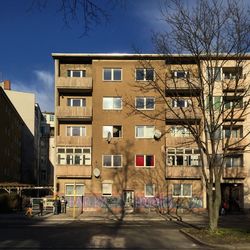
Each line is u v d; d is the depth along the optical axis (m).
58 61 51.56
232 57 24.06
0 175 69.56
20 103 93.88
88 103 51.53
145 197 49.44
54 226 30.75
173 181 49.56
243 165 49.53
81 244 19.44
